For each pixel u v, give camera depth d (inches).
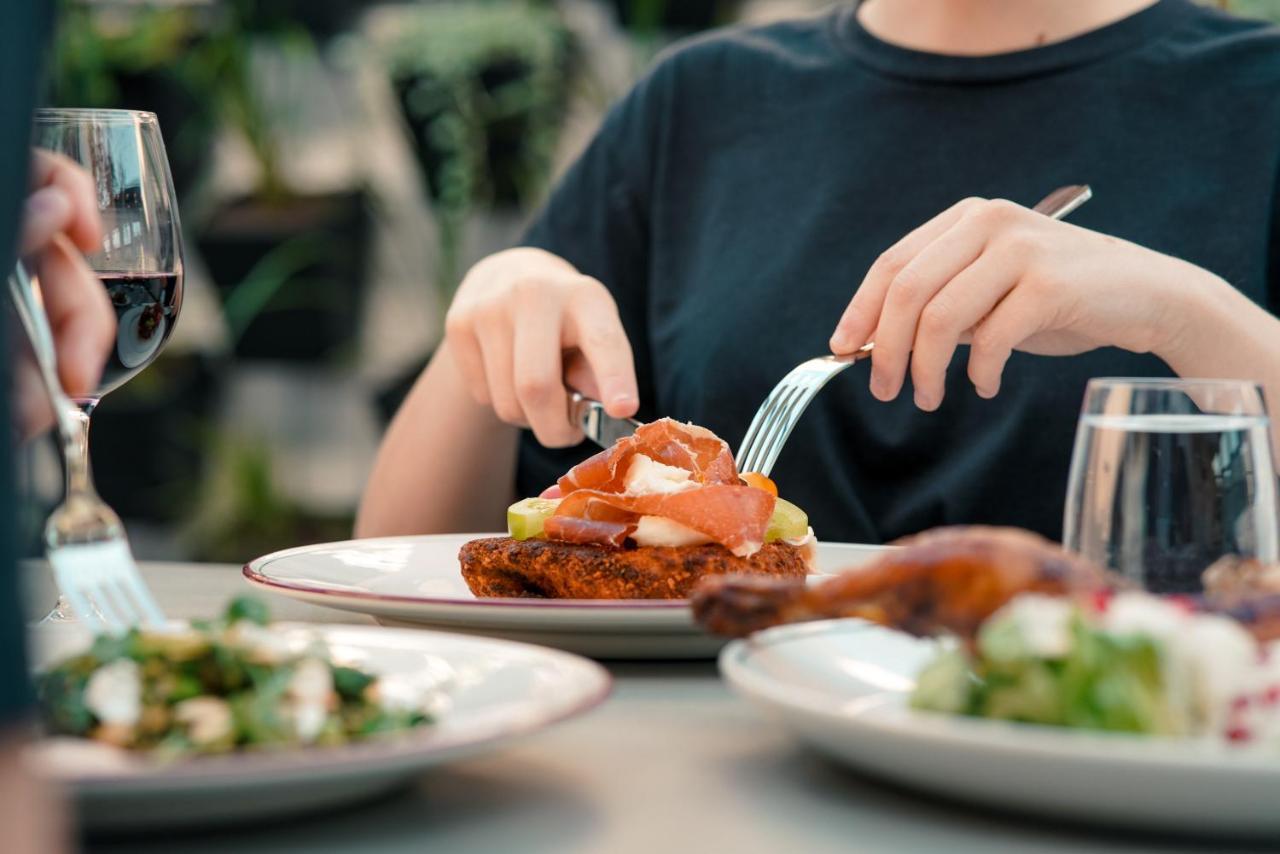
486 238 136.6
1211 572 26.5
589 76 130.2
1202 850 19.6
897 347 44.6
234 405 139.3
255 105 130.3
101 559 30.6
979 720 21.4
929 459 64.9
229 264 129.1
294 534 133.8
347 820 21.0
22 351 31.0
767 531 37.4
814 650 27.9
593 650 33.6
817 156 70.5
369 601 32.7
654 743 25.7
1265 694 20.7
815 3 127.0
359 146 138.1
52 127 36.8
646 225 75.8
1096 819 19.5
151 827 19.7
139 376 131.3
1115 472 27.4
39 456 110.6
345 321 132.6
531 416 52.1
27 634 16.2
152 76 128.7
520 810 21.5
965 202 49.0
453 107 124.6
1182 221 64.7
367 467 140.1
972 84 68.2
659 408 72.9
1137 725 20.1
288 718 21.2
